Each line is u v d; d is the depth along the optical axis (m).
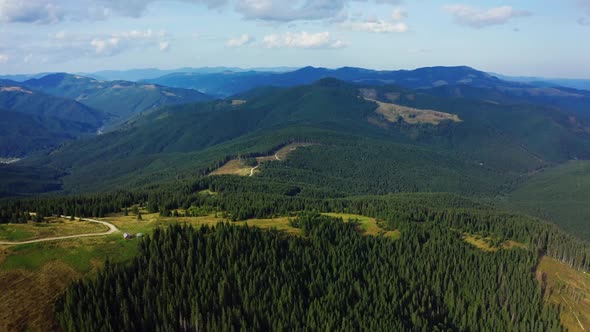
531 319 163.75
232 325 133.38
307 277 165.38
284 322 140.25
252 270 158.62
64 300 133.12
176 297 139.12
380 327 146.38
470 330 160.75
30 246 153.75
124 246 161.38
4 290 133.12
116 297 134.25
